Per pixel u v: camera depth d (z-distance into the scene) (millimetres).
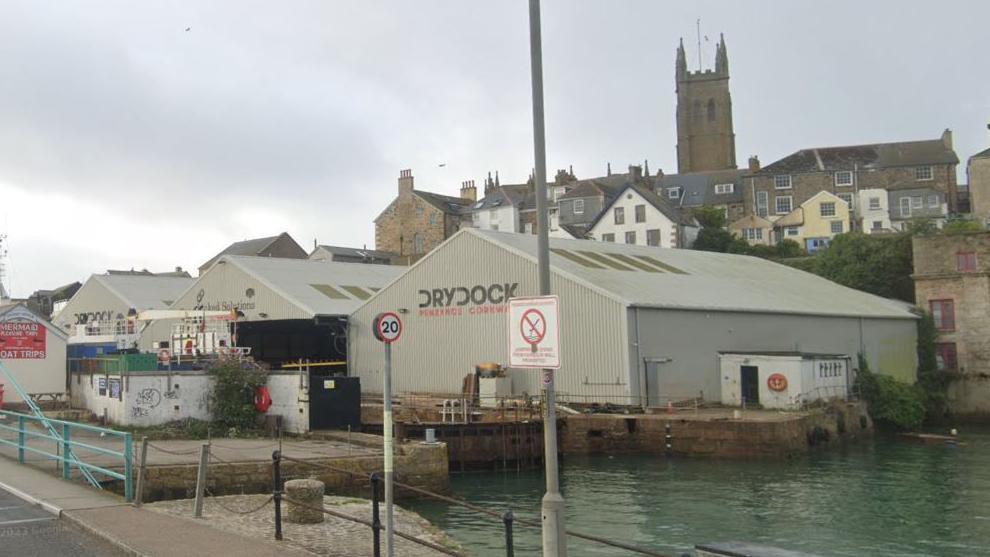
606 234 98312
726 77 152750
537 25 10164
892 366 59938
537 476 33406
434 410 40188
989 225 74875
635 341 41844
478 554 19297
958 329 60594
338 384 33750
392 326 11148
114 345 51062
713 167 152250
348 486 25234
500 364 46062
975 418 58844
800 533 22578
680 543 21141
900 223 98188
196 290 61781
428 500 26469
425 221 110750
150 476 21656
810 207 99500
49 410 39062
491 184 123312
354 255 104188
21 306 42250
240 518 17312
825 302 58219
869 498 27547
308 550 13945
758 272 63625
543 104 10078
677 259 59719
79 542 13305
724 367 45938
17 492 17312
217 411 34125
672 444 37188
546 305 9391
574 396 42906
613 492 28719
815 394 44875
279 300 56219
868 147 106000
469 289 48000
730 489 29219
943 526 23469
